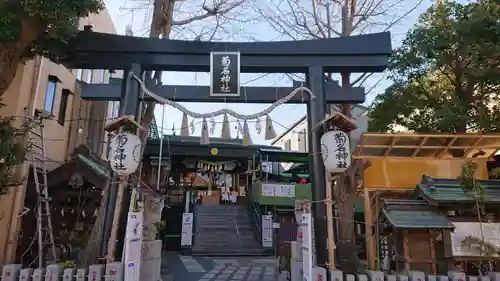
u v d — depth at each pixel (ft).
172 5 34.65
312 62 28.48
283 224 72.64
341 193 33.71
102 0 37.19
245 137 28.50
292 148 106.93
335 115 24.68
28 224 36.11
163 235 69.15
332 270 22.79
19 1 24.02
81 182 37.78
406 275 22.66
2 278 21.90
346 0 40.96
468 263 29.17
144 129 32.60
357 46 28.32
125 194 26.96
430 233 26.43
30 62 34.32
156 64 28.45
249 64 28.55
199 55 28.66
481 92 38.83
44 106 38.42
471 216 29.01
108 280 21.34
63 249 37.55
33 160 32.78
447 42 37.14
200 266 48.80
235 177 102.47
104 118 52.29
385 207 28.40
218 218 76.13
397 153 40.42
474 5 37.27
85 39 27.99
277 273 41.88
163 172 72.59
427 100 41.29
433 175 39.96
